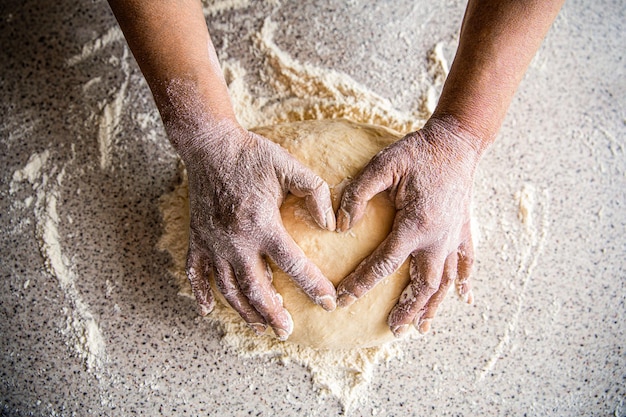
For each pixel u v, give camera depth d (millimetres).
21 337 535
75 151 567
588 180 593
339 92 584
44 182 561
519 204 580
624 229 585
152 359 533
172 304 543
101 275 546
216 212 417
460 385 542
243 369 533
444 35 610
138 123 573
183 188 556
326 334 464
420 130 435
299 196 436
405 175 420
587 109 611
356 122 522
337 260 442
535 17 400
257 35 597
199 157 421
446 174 417
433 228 415
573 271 573
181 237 548
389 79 593
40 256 549
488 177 585
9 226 554
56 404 524
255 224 410
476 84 412
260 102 582
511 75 413
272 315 439
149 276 547
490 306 559
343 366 532
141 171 564
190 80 416
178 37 412
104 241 552
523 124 601
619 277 576
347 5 610
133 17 403
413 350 544
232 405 527
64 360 531
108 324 538
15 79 582
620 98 618
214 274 444
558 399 548
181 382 530
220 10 601
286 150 450
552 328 560
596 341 561
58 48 588
